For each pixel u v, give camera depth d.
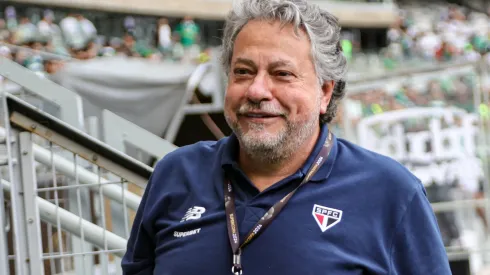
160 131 6.69
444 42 20.17
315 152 2.20
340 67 2.25
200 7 16.66
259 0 2.16
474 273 6.78
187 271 2.14
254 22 2.15
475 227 7.17
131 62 7.10
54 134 2.99
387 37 21.69
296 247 2.07
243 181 2.20
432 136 6.91
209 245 2.14
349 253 2.08
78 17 12.45
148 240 2.35
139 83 6.63
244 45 2.15
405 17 23.03
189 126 7.16
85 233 3.19
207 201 2.21
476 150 6.96
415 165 6.91
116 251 3.10
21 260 2.97
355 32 21.42
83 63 6.96
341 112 6.96
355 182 2.15
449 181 6.96
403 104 9.03
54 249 3.58
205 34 17.25
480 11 24.89
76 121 4.50
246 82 2.16
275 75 2.13
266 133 2.13
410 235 2.13
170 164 2.36
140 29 15.12
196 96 7.06
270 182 2.21
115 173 3.03
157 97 6.65
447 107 7.55
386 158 2.22
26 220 2.97
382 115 6.90
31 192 2.98
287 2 2.15
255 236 2.11
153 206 2.30
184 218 2.22
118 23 14.80
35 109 2.95
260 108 2.12
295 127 2.14
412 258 2.13
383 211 2.14
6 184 3.33
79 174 3.57
